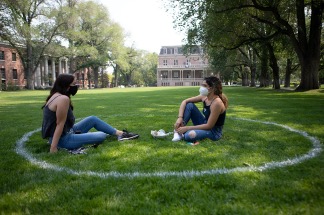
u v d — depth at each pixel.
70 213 2.04
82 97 18.70
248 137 4.54
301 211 1.94
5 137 4.99
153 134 4.54
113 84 82.00
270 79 56.28
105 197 2.29
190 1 20.53
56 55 45.38
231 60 38.94
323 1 17.75
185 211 2.00
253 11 22.27
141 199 2.24
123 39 57.66
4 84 41.38
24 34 36.84
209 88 4.31
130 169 3.00
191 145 4.02
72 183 2.62
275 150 3.64
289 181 2.51
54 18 40.72
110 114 8.37
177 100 14.54
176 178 2.68
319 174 2.66
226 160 3.23
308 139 4.32
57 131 3.75
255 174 2.71
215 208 2.03
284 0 19.86
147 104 12.06
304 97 15.22
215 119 4.15
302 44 20.88
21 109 10.63
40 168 3.12
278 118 6.84
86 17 48.88
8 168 3.16
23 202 2.23
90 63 52.25
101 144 4.16
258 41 23.66
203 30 22.30
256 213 1.93
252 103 11.55
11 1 33.16
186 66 88.50
